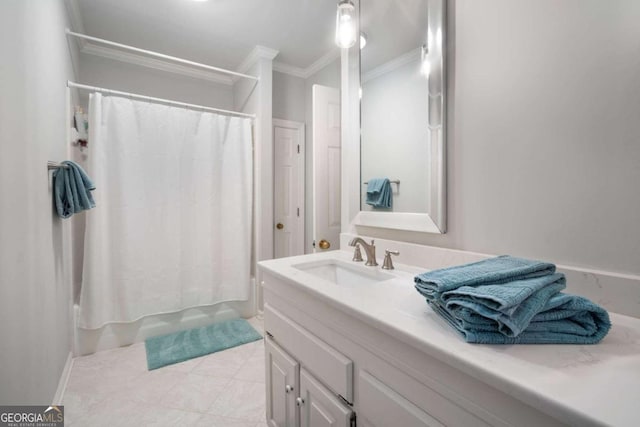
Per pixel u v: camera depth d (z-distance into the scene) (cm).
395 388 69
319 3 193
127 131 209
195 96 292
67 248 186
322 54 262
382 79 138
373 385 74
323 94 205
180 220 230
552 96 85
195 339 222
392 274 114
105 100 203
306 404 101
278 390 119
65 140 185
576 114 80
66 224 183
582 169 80
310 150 297
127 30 223
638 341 60
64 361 171
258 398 159
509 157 94
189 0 190
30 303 110
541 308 58
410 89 125
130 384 170
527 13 89
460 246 109
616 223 75
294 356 108
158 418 144
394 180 133
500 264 77
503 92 95
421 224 120
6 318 90
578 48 79
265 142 259
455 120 109
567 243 83
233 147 250
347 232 161
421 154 120
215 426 139
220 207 247
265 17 208
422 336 61
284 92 290
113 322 209
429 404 61
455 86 109
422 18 119
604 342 60
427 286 72
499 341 58
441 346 57
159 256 222
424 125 119
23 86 106
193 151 235
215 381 174
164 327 230
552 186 85
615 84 74
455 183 110
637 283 71
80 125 206
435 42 111
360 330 78
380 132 140
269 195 263
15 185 98
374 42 142
